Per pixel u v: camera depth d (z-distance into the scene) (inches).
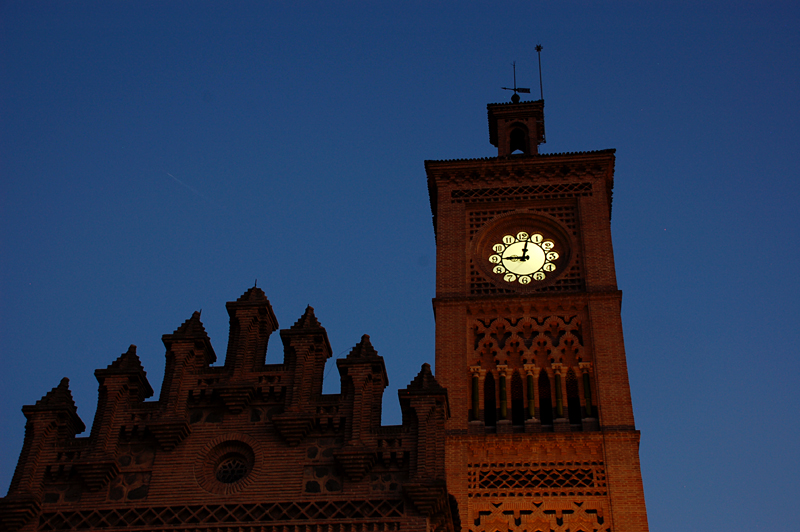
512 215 2561.5
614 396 2186.3
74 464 1395.2
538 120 2893.7
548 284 2432.3
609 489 2041.1
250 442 1417.3
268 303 1567.4
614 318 2321.6
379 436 1398.9
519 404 2255.2
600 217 2527.1
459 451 2118.6
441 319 2370.8
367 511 1336.1
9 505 1355.8
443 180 2640.3
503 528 2014.0
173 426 1422.2
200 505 1355.8
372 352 1487.5
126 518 1355.8
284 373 1480.1
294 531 1325.0
